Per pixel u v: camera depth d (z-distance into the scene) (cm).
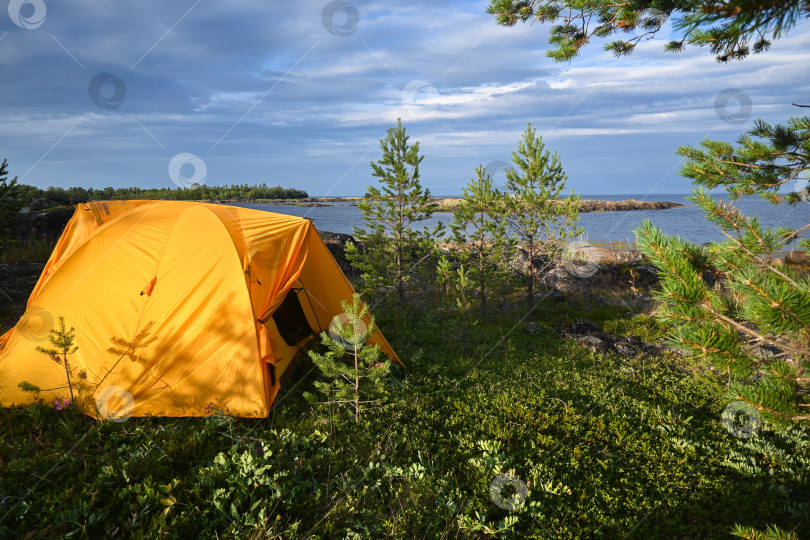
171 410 460
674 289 258
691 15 163
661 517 359
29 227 1338
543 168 959
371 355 473
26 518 314
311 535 324
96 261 503
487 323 919
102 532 315
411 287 1041
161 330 475
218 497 343
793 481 402
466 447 446
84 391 457
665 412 538
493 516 358
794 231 297
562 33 478
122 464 379
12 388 455
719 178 380
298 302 693
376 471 404
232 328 480
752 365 254
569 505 369
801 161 355
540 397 556
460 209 964
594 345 778
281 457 403
